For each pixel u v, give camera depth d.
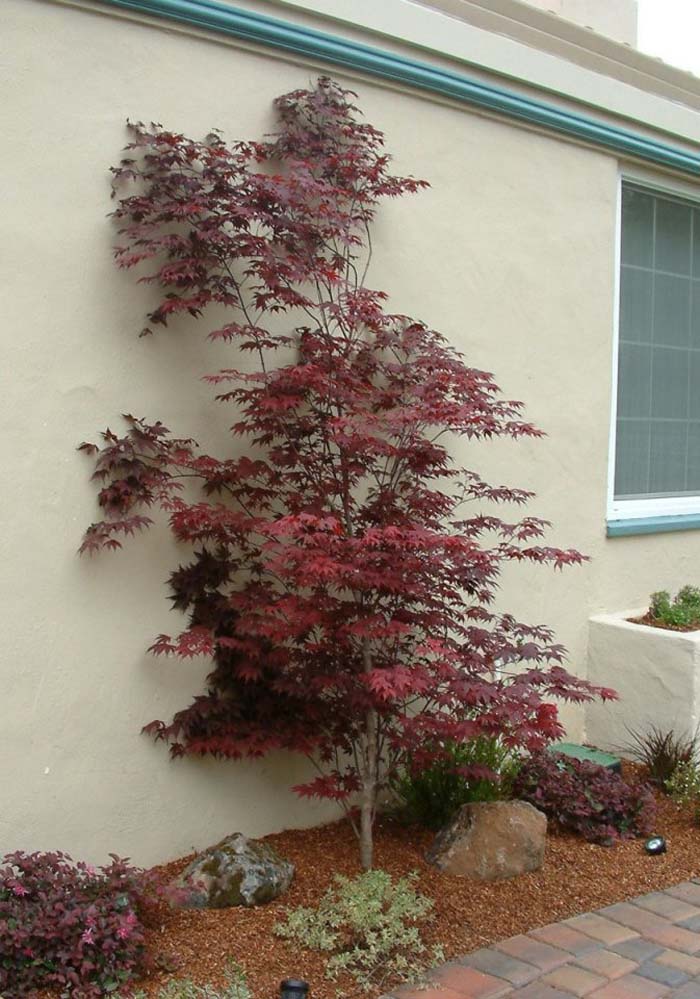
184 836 3.88
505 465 4.95
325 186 3.72
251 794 4.06
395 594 3.64
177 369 3.82
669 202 6.04
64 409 3.55
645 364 5.93
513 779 4.38
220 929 3.31
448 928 3.45
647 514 5.89
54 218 3.51
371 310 3.80
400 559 3.48
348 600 3.91
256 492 3.87
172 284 3.72
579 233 5.29
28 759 3.50
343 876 3.63
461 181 4.72
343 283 3.89
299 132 4.02
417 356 4.08
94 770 3.66
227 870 3.52
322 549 3.31
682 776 4.77
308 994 3.01
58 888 3.12
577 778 4.47
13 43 3.42
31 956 2.95
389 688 3.23
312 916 3.35
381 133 4.17
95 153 3.60
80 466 3.59
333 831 4.19
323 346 3.85
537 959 3.28
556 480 5.21
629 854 4.15
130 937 3.02
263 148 3.94
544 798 4.34
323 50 4.13
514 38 4.87
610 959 3.30
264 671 3.88
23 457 3.46
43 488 3.51
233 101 3.95
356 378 3.81
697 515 6.11
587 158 5.32
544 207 5.10
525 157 5.00
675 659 5.03
